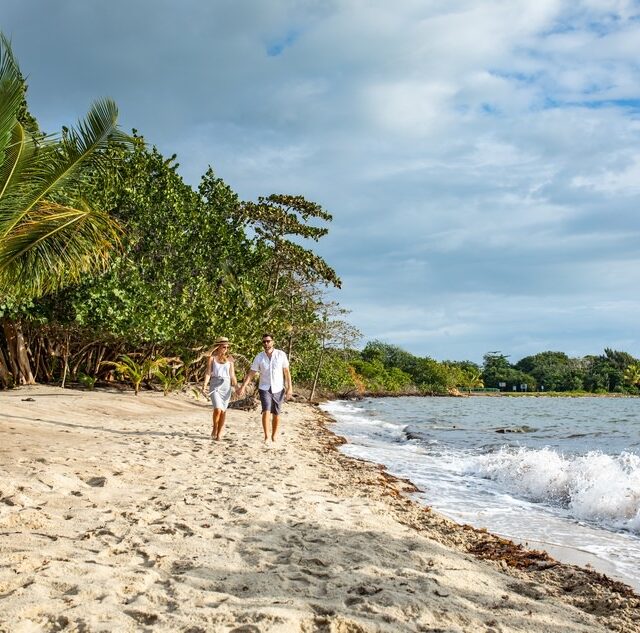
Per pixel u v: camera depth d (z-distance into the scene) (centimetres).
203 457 880
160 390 2448
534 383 11288
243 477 735
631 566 518
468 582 405
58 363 2327
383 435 1862
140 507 539
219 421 1088
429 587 381
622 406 5041
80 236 1118
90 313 1861
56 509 513
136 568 376
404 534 521
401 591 369
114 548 412
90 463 722
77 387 2170
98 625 287
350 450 1339
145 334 2055
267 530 491
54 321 1877
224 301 2464
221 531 479
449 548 501
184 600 328
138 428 1205
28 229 1051
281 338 3347
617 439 1725
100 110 1043
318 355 3988
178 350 2484
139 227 2209
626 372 10662
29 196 1045
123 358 2138
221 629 290
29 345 2080
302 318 3434
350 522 544
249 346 2677
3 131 914
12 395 1622
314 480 775
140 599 324
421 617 329
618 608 379
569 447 1508
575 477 832
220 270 2656
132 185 2164
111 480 635
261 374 1112
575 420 2789
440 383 8788
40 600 314
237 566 395
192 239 2466
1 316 1714
